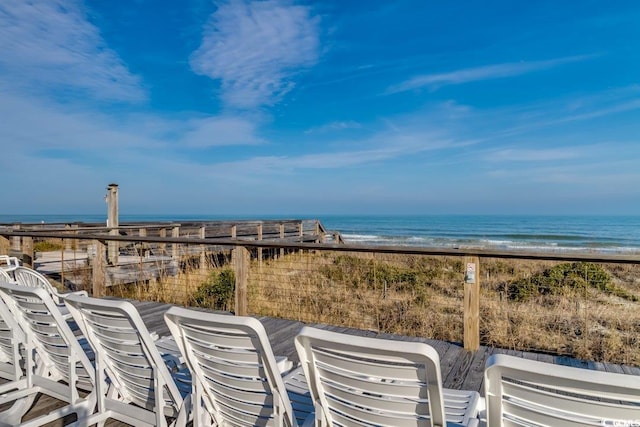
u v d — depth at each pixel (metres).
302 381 2.08
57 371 2.58
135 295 5.87
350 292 5.15
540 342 3.74
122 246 8.74
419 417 1.31
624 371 2.92
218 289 5.38
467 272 3.30
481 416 1.69
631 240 24.52
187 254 6.85
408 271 5.60
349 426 1.46
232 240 4.18
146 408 2.14
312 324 4.14
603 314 4.25
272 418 1.65
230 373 1.63
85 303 1.85
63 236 5.37
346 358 1.30
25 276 3.62
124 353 1.99
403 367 1.22
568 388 0.94
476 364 3.03
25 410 2.40
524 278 5.04
